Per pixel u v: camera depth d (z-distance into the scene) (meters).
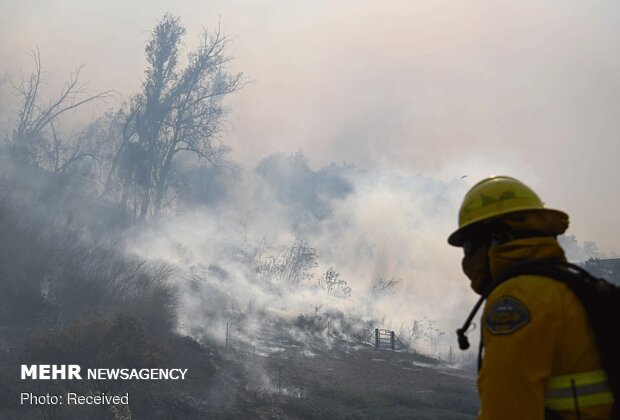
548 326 1.55
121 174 40.09
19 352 14.27
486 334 1.64
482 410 1.57
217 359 18.72
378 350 29.80
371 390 20.11
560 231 1.85
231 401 15.47
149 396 13.62
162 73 43.97
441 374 26.06
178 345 18.22
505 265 1.75
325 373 22.00
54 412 11.21
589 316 1.57
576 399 1.53
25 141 38.88
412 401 18.84
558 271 1.64
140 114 42.47
